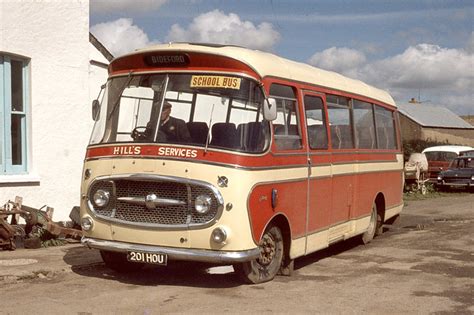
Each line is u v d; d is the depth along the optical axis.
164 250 8.00
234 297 8.00
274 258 9.03
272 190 8.57
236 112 8.20
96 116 8.96
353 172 11.85
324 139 10.50
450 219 18.09
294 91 9.53
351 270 10.16
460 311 7.59
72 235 11.69
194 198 7.93
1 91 12.32
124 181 8.25
